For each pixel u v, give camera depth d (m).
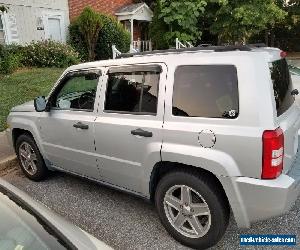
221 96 3.06
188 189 3.30
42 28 18.80
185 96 3.27
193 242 3.38
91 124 4.02
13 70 15.38
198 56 3.25
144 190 3.71
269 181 2.88
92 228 3.90
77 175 4.64
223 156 3.01
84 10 19.09
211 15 23.59
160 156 3.38
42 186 5.14
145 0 26.38
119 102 3.80
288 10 29.47
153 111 3.49
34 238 1.93
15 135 5.49
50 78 13.76
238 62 3.00
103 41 19.92
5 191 2.31
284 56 3.50
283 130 2.96
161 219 3.61
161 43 23.16
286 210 3.00
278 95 3.09
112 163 3.93
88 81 4.19
